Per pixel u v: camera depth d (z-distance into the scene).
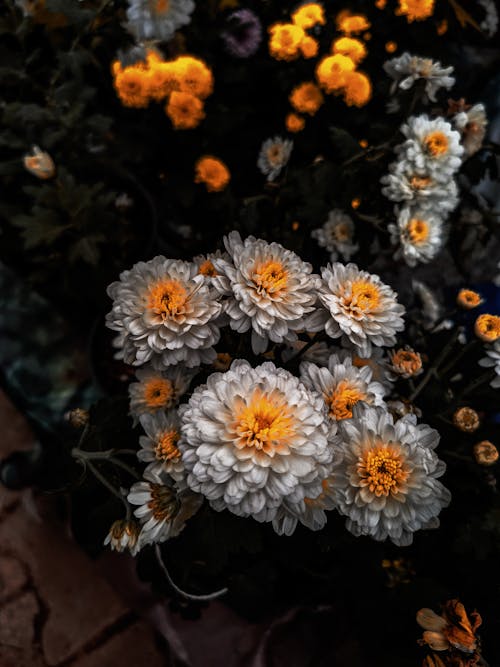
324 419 0.24
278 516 0.24
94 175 0.47
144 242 0.48
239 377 0.24
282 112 0.47
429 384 0.32
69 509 0.46
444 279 0.53
